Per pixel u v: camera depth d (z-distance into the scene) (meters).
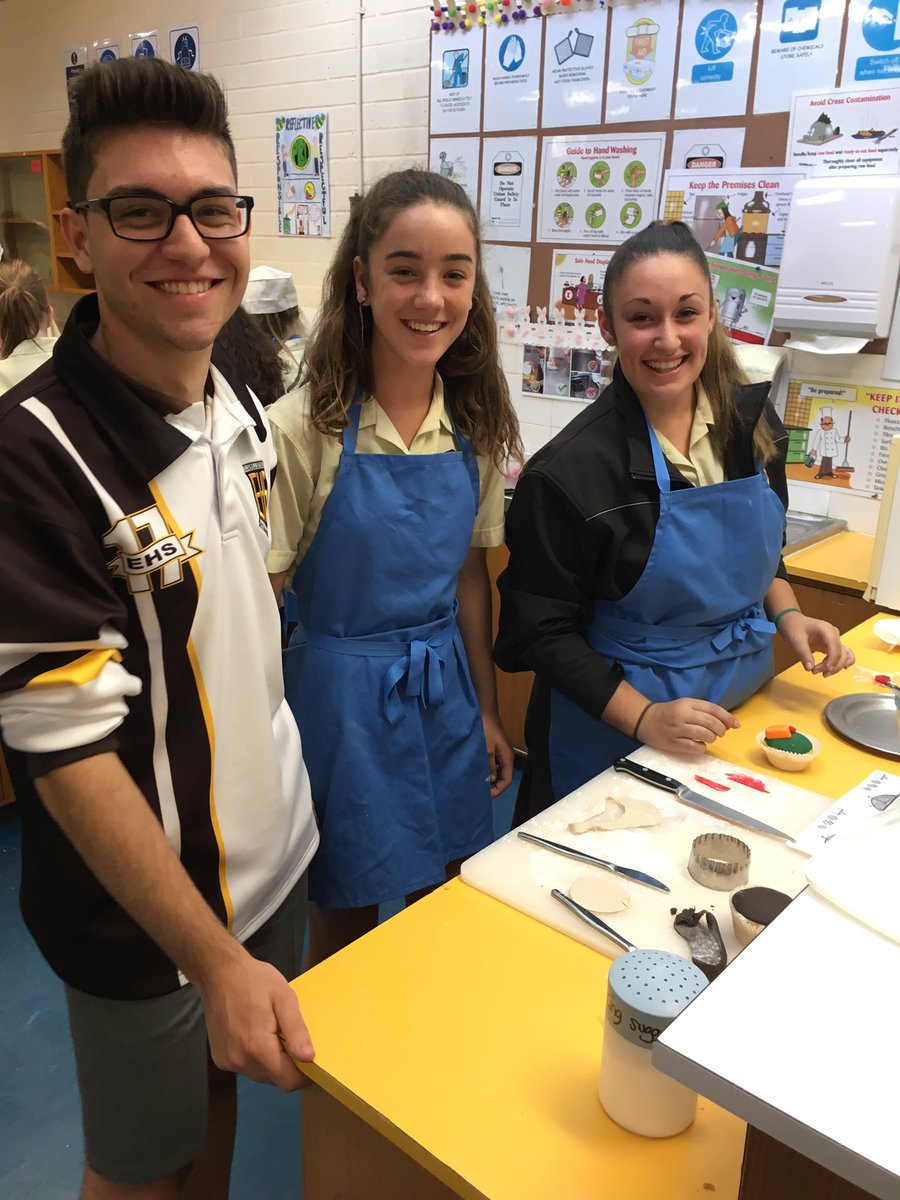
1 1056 1.89
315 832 1.33
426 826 1.51
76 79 0.85
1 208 5.10
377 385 1.44
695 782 1.25
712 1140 0.73
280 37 3.56
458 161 3.04
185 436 0.94
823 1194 0.54
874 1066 0.51
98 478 0.87
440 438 1.51
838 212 2.25
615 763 1.29
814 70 2.28
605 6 2.58
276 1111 1.77
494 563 2.74
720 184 2.49
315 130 3.54
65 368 0.89
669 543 1.41
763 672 1.58
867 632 1.84
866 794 1.20
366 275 1.36
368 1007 0.86
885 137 2.21
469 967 0.92
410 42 3.16
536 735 1.60
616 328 1.42
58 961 1.04
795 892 1.00
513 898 1.01
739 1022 0.54
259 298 3.05
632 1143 0.73
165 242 0.85
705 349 1.42
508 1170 0.70
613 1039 0.73
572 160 2.77
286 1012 0.82
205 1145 1.31
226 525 1.02
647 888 1.01
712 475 1.51
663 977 0.73
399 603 1.44
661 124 2.57
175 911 0.85
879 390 2.37
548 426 3.05
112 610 0.87
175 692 0.99
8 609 0.80
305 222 3.70
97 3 4.32
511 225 2.96
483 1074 0.79
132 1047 1.06
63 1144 1.68
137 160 0.83
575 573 1.45
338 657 1.45
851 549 2.35
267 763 1.12
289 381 2.29
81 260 0.92
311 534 1.43
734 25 2.37
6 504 0.81
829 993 0.56
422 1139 0.73
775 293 2.46
